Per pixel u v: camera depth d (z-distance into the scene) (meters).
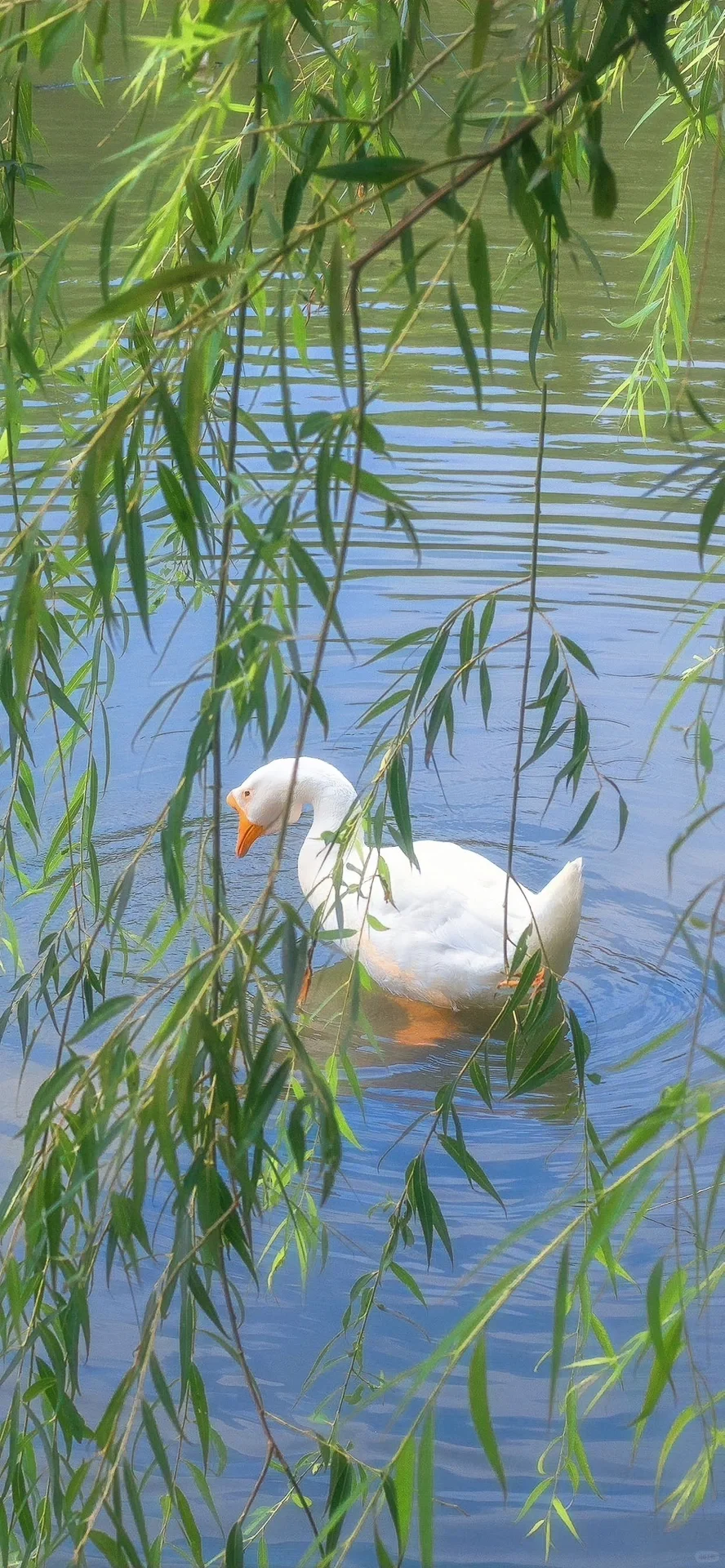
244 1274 3.10
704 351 8.62
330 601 1.23
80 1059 1.54
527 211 1.39
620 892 4.68
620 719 5.50
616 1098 3.73
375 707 2.19
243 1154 1.46
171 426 1.39
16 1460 1.81
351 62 1.96
